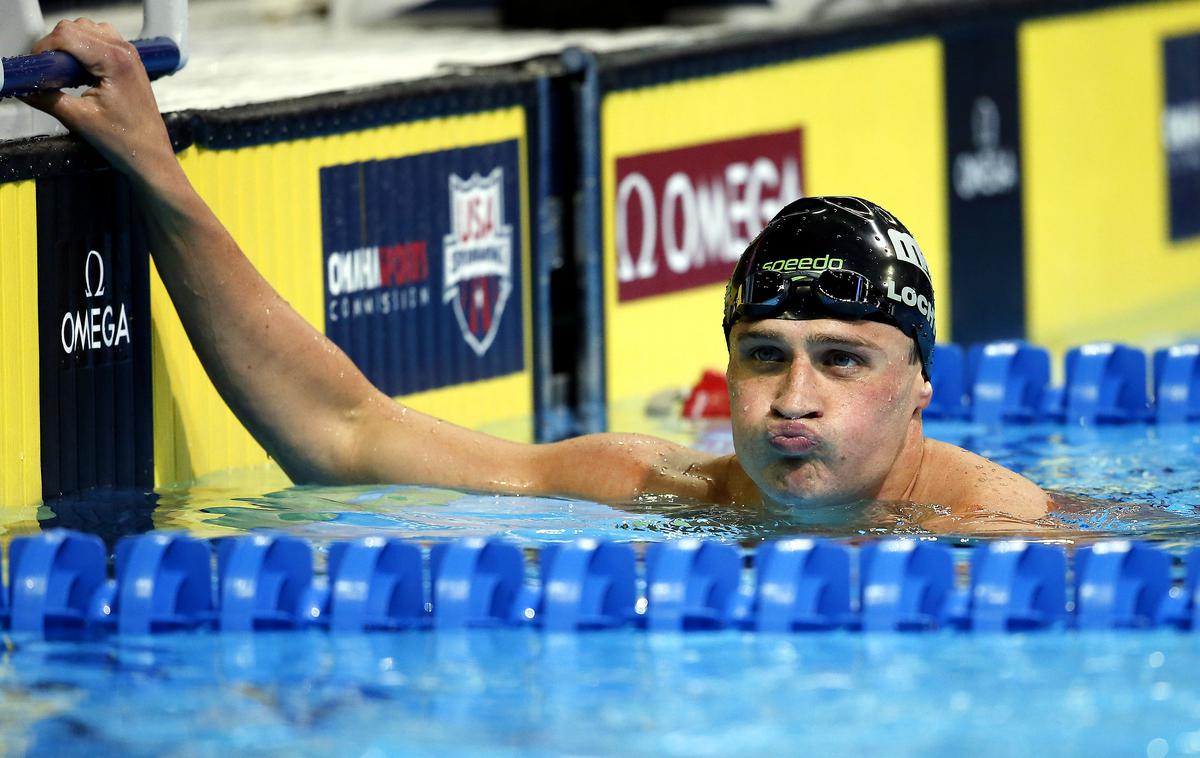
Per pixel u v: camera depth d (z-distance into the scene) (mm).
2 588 9211
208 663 8367
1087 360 14641
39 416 11438
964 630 8688
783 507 10094
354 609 8875
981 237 20703
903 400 9750
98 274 11836
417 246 14945
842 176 19188
